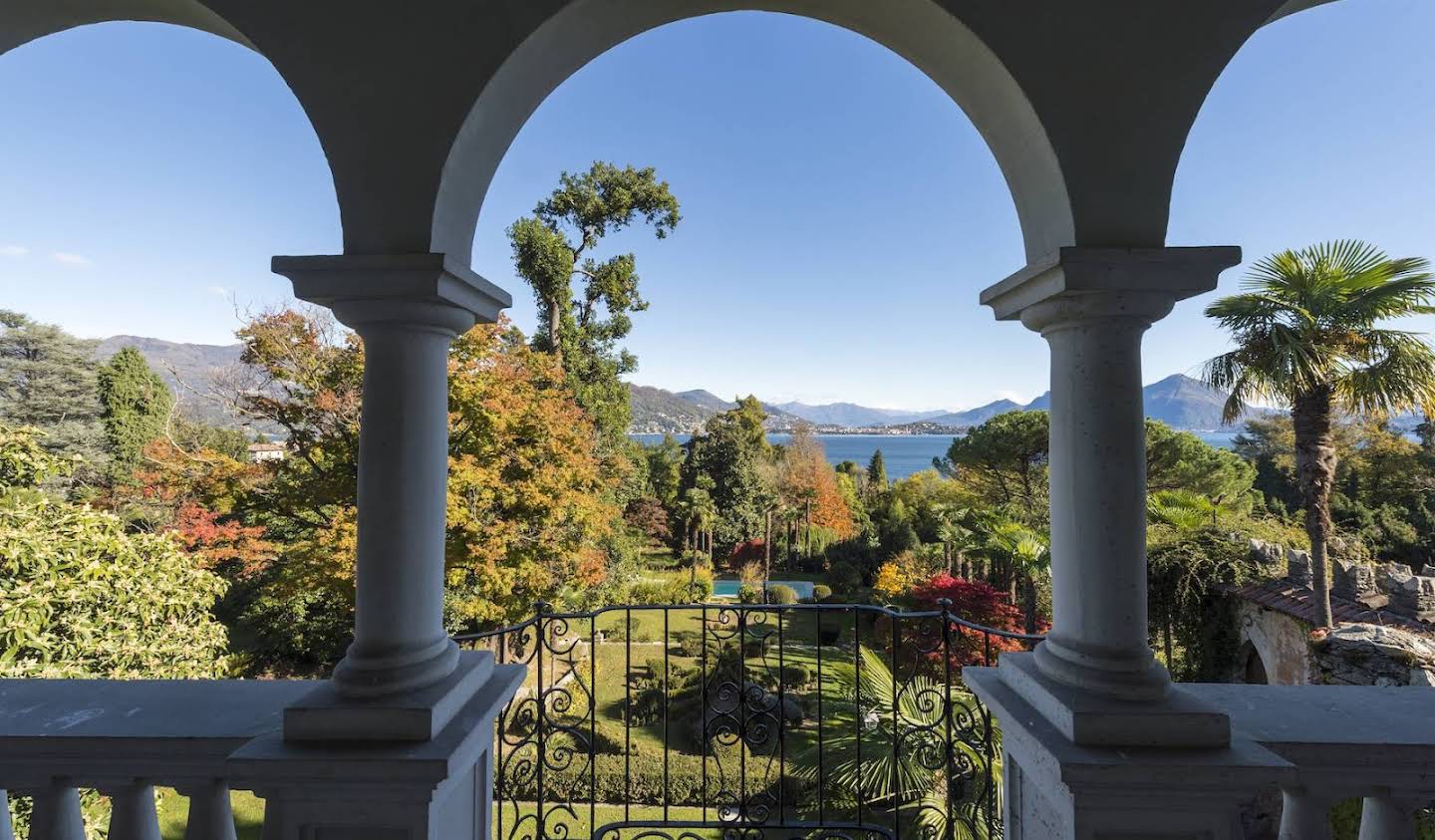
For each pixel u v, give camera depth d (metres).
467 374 11.22
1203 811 1.63
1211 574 10.29
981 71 1.96
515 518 11.73
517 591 11.91
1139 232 1.83
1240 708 1.99
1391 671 7.45
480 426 11.26
